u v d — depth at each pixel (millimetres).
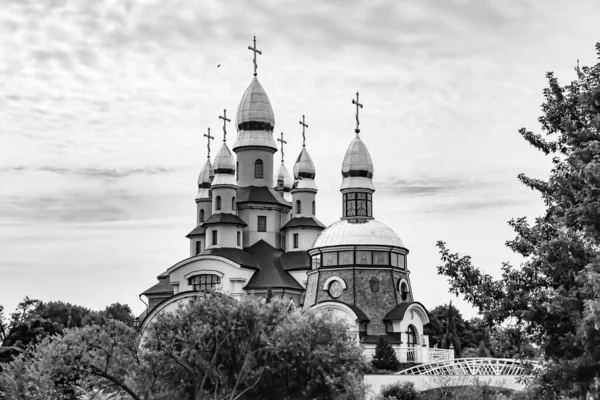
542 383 25453
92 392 46031
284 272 97750
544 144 31109
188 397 48031
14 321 60594
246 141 104438
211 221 98375
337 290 85375
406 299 87000
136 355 45719
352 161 90438
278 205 103125
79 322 122438
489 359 60094
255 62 106812
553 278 25688
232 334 47438
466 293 27906
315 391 47969
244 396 48344
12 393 41281
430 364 63719
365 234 86438
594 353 23359
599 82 27906
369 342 81438
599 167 23844
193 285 96688
